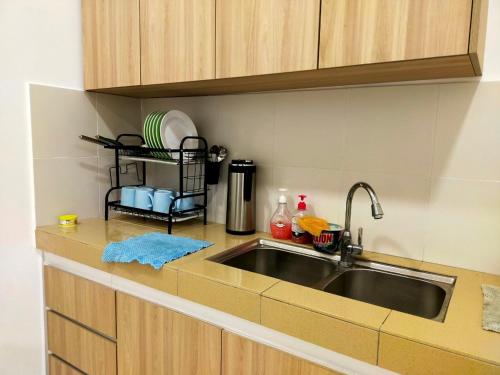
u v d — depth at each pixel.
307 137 1.51
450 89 1.21
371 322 0.86
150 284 1.26
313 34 1.09
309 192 1.53
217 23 1.28
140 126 2.02
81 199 1.79
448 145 1.23
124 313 1.35
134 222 1.79
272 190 1.63
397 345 0.82
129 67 1.54
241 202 1.58
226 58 1.27
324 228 1.40
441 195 1.26
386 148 1.34
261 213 1.67
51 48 1.62
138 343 1.32
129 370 1.37
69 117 1.71
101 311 1.43
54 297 1.62
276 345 1.02
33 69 1.58
